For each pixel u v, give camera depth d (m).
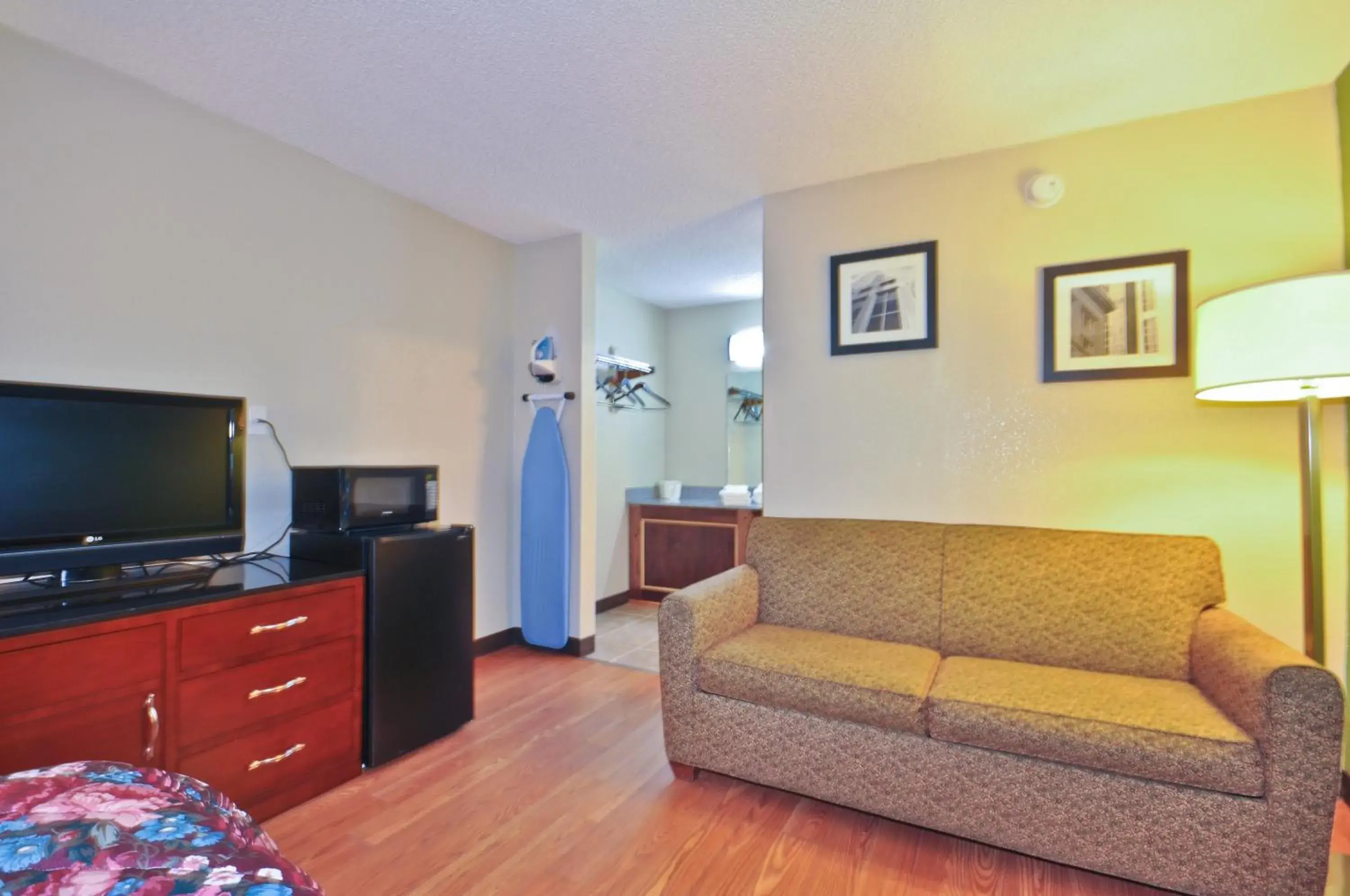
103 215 2.08
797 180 2.86
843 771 1.92
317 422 2.71
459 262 3.39
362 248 2.90
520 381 3.72
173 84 2.17
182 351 2.27
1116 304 2.36
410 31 1.88
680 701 2.16
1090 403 2.40
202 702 1.80
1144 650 2.03
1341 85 2.09
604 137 2.49
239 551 2.18
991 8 1.75
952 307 2.62
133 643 1.66
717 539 4.46
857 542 2.53
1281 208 2.18
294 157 2.62
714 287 4.58
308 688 2.06
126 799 0.89
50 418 1.77
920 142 2.51
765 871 1.72
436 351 3.26
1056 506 2.45
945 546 2.40
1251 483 2.20
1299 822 1.45
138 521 1.93
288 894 0.72
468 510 3.44
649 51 1.96
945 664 2.10
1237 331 1.69
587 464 3.56
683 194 3.01
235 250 2.43
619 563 4.69
